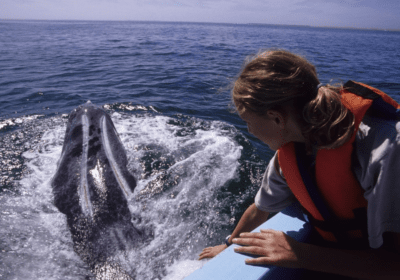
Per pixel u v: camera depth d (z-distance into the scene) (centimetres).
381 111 90
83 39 3014
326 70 1442
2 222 348
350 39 5612
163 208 386
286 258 120
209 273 123
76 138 434
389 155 83
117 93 879
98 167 390
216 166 481
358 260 106
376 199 89
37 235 329
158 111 722
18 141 550
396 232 92
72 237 325
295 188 121
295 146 112
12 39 2772
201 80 1080
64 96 830
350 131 90
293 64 98
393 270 99
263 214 169
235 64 1498
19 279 283
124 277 290
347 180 100
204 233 352
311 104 94
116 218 343
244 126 646
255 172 471
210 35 4444
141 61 1533
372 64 1788
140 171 461
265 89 99
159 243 332
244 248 131
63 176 396
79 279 286
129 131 596
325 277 139
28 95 832
